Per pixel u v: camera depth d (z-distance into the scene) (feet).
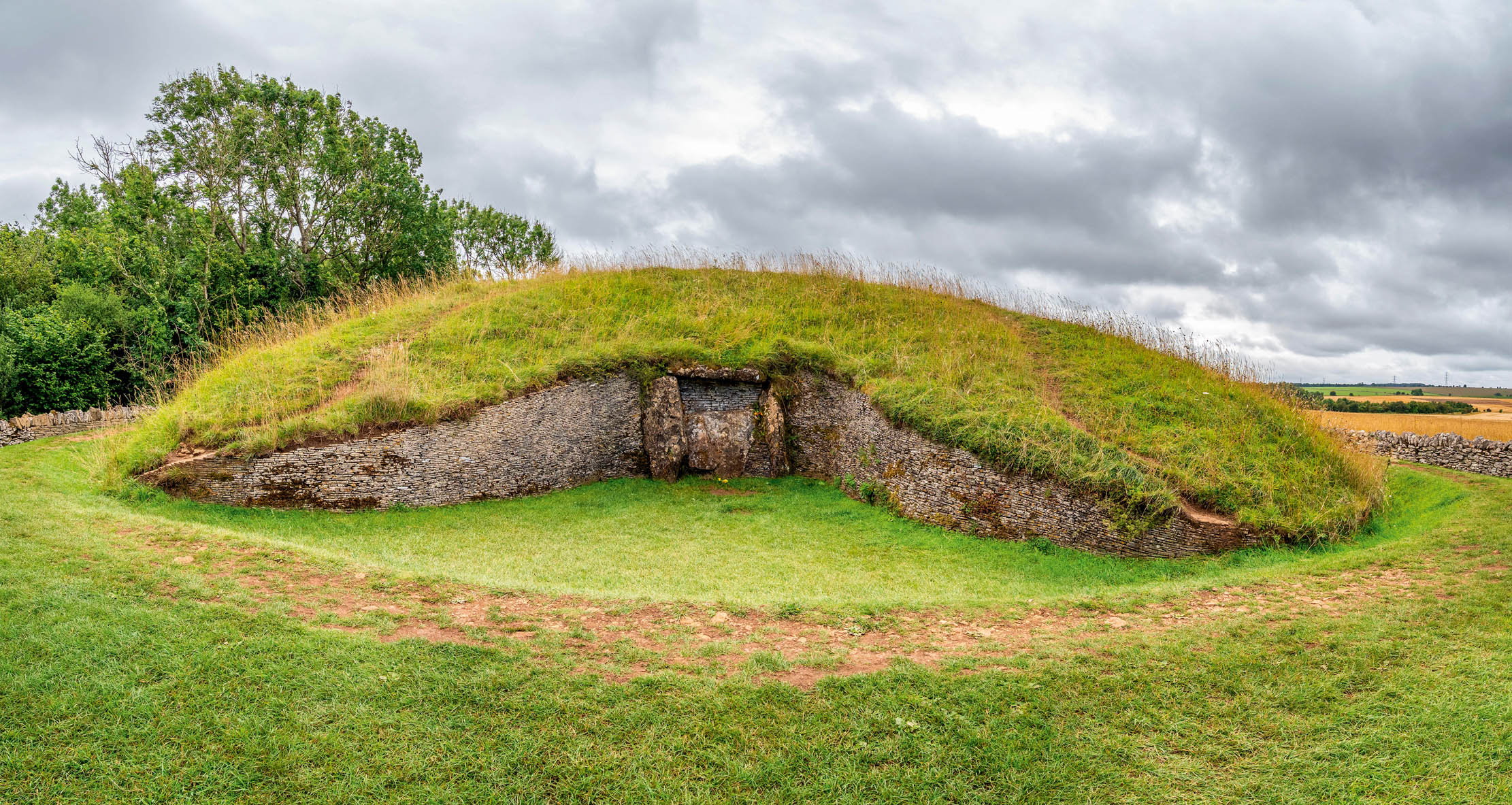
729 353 69.00
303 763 20.26
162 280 85.25
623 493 61.00
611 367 65.62
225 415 52.19
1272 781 20.67
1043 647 28.14
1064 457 50.16
